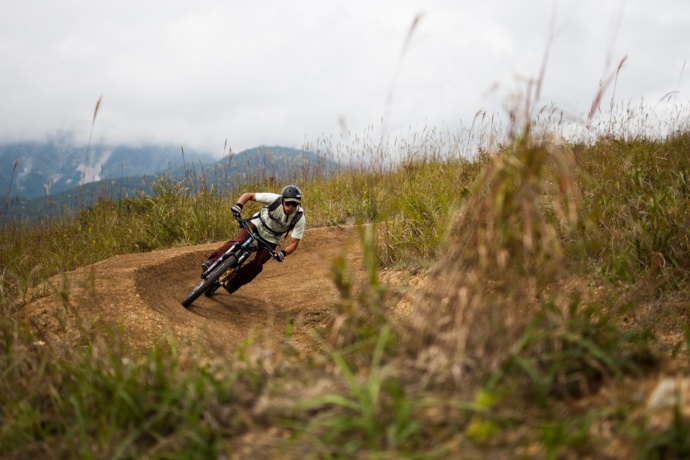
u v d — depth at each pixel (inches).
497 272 97.7
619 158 244.8
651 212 187.8
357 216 355.9
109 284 224.7
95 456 91.1
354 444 77.7
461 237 108.7
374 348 102.3
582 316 117.0
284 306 272.1
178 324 207.6
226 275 261.6
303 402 86.0
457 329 90.7
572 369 92.3
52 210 413.4
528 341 90.5
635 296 151.2
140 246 372.5
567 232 174.7
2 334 149.2
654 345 126.3
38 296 212.1
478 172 286.4
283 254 263.7
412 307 193.5
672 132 304.0
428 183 330.0
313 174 459.8
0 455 98.0
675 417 70.4
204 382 104.0
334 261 109.7
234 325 241.8
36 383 115.4
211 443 87.7
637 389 86.7
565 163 95.6
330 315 245.1
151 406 97.0
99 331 175.5
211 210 400.5
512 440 74.5
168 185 402.0
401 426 76.5
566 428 76.4
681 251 171.5
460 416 80.3
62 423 104.1
